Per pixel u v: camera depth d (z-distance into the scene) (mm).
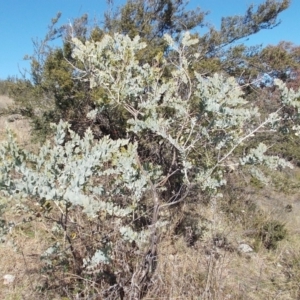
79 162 1995
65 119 4402
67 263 2562
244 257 3738
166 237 3281
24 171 1864
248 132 2820
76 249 2549
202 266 3107
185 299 2559
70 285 2627
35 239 3178
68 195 1743
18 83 5246
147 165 2559
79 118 4348
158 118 2723
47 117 4766
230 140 2584
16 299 2537
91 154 2105
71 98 4441
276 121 2500
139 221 2896
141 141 3414
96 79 2686
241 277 3348
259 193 5371
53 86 4504
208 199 4199
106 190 2479
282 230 4293
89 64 2637
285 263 3770
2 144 1896
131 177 2266
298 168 7406
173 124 2842
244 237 4176
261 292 3164
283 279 3447
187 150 2729
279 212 5125
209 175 2576
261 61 6879
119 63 2674
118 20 5504
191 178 3047
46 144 2115
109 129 4199
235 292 2947
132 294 2389
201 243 3590
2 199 1827
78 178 1879
